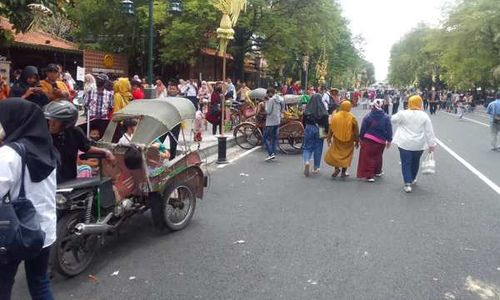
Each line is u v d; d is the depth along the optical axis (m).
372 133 10.05
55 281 4.88
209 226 6.76
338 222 7.07
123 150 5.77
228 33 12.77
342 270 5.25
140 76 34.03
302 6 31.17
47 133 3.25
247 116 17.39
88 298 4.51
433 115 39.66
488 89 65.88
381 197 8.75
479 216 7.56
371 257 5.66
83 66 27.80
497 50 47.75
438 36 54.44
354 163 12.65
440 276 5.15
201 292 4.66
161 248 5.86
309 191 9.14
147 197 6.20
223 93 12.78
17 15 9.34
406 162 9.25
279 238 6.29
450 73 57.97
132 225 6.73
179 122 6.46
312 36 32.22
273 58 32.44
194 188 6.84
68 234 4.91
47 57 27.52
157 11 27.25
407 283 4.94
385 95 34.78
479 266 5.46
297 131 13.91
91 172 6.20
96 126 8.18
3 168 2.96
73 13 30.78
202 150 12.91
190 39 28.12
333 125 10.38
